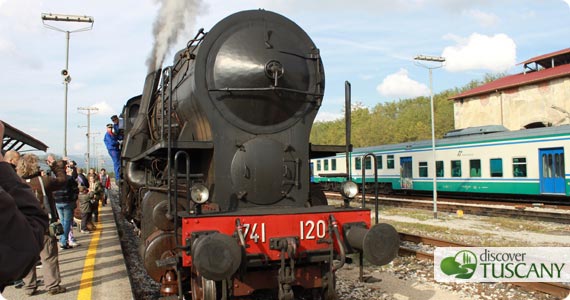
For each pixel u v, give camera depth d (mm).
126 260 9039
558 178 16797
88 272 7203
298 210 5250
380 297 6195
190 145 5484
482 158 19734
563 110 29750
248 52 5781
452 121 49438
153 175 7762
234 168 5598
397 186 24766
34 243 1916
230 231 4801
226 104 5680
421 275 7328
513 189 18406
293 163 5867
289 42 6094
